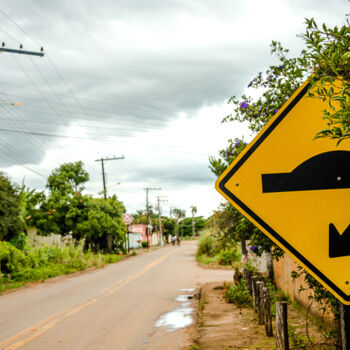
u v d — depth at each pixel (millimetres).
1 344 7754
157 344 7398
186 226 157000
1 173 20172
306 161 2248
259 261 13859
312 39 2027
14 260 19141
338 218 2191
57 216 31875
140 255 44562
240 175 2277
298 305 8953
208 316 9148
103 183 42312
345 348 2098
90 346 7441
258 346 6129
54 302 12680
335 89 2221
